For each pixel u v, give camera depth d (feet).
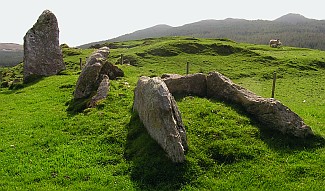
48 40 166.50
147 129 71.05
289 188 56.49
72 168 63.77
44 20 167.32
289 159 64.95
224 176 60.64
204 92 90.07
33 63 161.38
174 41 261.24
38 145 74.59
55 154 69.87
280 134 72.33
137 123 76.13
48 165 65.26
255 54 229.66
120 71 122.31
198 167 61.57
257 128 73.82
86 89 103.96
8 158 68.49
